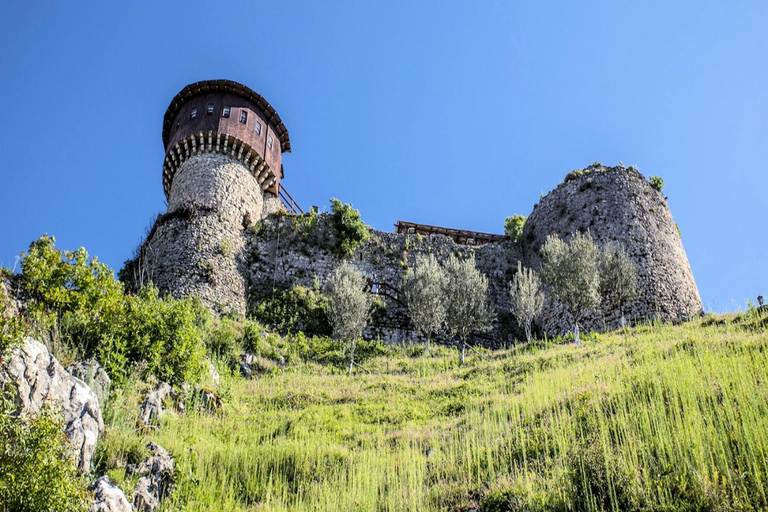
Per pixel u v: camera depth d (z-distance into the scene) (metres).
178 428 14.71
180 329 18.27
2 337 9.95
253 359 23.89
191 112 36.34
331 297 28.22
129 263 31.58
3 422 8.90
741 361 12.98
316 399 19.38
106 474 10.40
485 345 31.86
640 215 32.75
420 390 20.06
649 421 10.99
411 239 36.00
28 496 8.23
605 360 17.73
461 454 12.80
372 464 13.04
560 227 34.81
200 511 10.94
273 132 38.81
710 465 9.38
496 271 36.00
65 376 11.09
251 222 34.50
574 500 9.45
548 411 13.58
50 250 17.61
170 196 35.31
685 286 31.66
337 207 35.28
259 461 13.45
